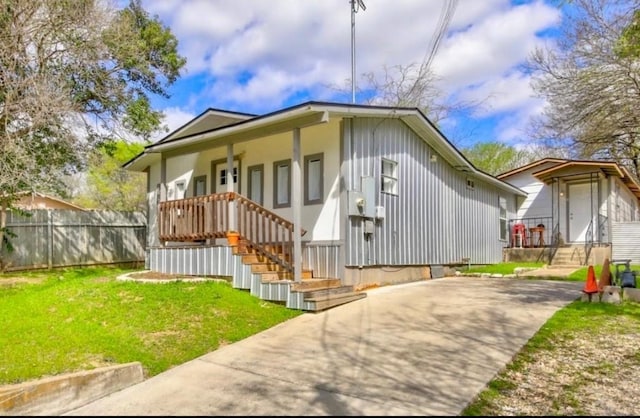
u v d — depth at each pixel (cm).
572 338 526
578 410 340
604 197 1462
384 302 759
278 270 820
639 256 1418
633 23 780
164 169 1055
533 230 1623
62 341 503
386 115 906
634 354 470
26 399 346
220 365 463
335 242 853
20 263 1237
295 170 764
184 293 718
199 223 888
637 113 1017
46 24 994
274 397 373
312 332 579
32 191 998
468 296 805
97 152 1228
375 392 376
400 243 1003
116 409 359
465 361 450
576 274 1115
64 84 1018
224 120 1134
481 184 1492
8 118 930
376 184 934
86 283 817
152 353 490
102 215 1459
